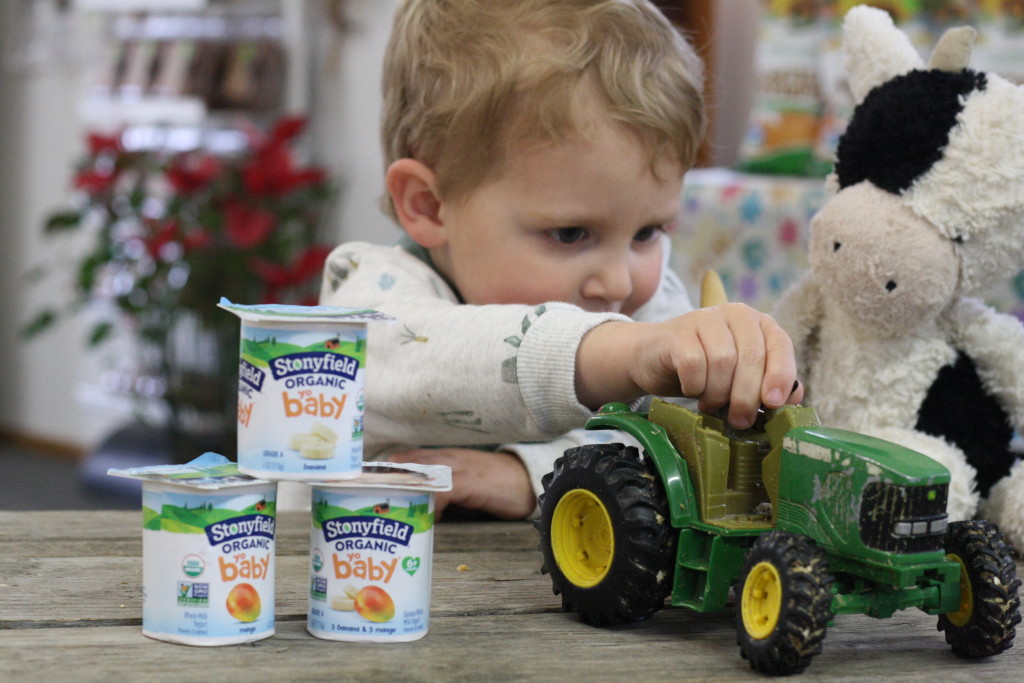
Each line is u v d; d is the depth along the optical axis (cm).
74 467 417
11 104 448
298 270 270
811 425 69
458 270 115
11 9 447
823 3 224
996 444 103
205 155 306
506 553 92
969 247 97
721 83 261
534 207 107
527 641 68
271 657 63
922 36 204
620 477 70
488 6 110
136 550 88
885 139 98
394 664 62
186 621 65
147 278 288
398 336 98
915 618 77
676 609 77
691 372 73
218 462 73
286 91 347
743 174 237
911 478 62
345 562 67
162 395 305
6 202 457
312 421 67
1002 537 68
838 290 100
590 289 110
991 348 102
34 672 59
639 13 113
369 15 326
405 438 104
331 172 339
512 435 92
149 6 382
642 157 106
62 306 436
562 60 104
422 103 113
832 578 61
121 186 312
